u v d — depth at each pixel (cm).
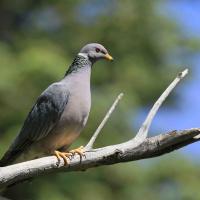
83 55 1016
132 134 1702
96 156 848
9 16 2055
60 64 1642
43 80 1627
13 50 1839
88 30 1959
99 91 1752
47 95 988
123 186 1667
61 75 1627
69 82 990
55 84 995
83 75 998
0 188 823
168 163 1688
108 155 845
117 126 1686
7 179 812
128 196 1661
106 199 1630
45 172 841
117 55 1897
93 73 1780
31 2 2061
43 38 1922
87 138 1616
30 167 827
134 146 842
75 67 1006
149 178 1678
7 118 1641
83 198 1608
